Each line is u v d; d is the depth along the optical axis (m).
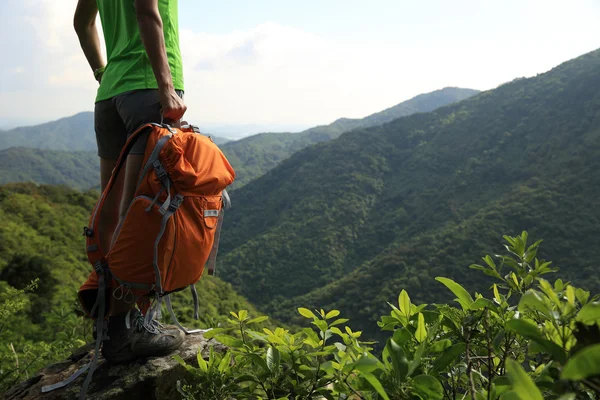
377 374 0.74
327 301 71.88
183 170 1.33
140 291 1.38
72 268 36.28
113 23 1.64
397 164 136.12
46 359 3.32
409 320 0.92
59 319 3.51
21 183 60.12
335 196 122.62
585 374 0.43
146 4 1.42
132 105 1.51
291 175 142.25
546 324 0.68
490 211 77.06
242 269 101.62
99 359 1.64
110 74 1.60
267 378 0.97
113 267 1.36
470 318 0.87
